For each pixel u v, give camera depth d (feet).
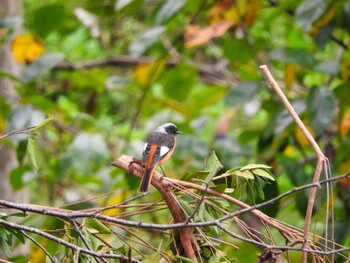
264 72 23.56
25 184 38.04
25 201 45.47
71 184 47.75
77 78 51.42
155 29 40.14
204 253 22.98
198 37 40.34
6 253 22.57
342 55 40.98
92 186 47.88
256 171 22.77
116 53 61.62
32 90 42.32
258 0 41.70
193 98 48.98
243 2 43.01
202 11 46.52
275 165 39.24
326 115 36.24
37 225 27.58
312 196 21.59
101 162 41.01
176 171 45.68
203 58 63.31
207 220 22.35
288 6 41.83
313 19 37.06
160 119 48.11
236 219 22.91
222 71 56.18
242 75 48.65
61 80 59.06
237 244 31.07
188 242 22.53
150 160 24.16
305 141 39.47
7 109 41.60
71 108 56.95
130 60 55.01
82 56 62.59
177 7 39.78
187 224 20.25
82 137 41.16
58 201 48.32
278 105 40.91
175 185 22.63
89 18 50.78
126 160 24.35
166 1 40.04
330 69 38.60
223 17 42.63
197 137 41.93
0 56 47.62
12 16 43.62
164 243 23.56
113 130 56.90
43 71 42.22
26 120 37.24
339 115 39.40
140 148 42.29
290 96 43.11
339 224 33.94
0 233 21.84
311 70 41.42
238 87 41.32
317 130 36.06
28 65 46.50
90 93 53.16
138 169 24.12
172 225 20.36
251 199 23.02
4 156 44.78
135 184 35.50
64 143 49.96
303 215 35.24
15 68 47.83
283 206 39.86
